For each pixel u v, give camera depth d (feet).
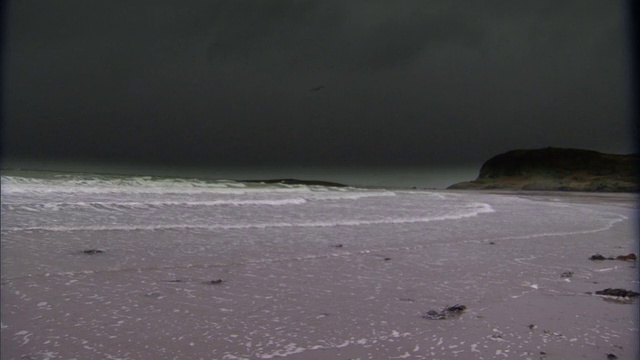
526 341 14.32
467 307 17.95
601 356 13.24
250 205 56.34
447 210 62.90
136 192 66.80
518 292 20.49
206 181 112.68
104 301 17.39
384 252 29.78
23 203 44.19
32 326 14.42
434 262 27.09
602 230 46.55
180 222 39.17
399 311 17.29
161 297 18.24
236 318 15.98
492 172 376.27
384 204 69.87
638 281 23.17
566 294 20.25
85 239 29.53
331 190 109.29
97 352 12.68
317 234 36.11
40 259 23.61
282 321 15.81
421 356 13.04
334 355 12.99
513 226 47.01
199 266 23.88
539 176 345.72
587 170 338.54
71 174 96.27
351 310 17.29
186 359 12.42
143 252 26.66
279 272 23.30
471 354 13.24
